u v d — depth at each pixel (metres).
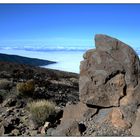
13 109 12.80
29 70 40.72
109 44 10.09
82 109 10.09
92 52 10.23
